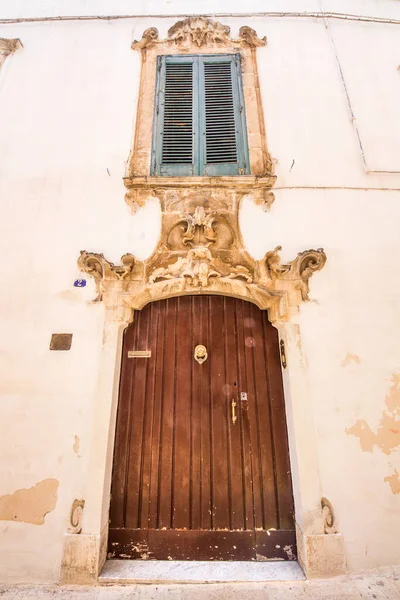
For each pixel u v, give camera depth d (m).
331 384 3.09
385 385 3.10
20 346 3.22
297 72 4.43
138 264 3.48
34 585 2.59
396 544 2.73
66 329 3.27
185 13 4.84
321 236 3.58
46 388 3.08
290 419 3.07
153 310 3.58
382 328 3.27
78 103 4.27
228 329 3.51
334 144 4.02
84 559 2.64
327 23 4.74
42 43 4.67
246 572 2.72
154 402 3.28
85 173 3.89
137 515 3.00
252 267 3.46
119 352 3.32
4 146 4.05
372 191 3.79
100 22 4.78
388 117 4.21
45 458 2.90
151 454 3.14
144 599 2.44
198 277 3.41
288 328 3.25
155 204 3.72
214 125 4.23
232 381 3.34
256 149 4.01
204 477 3.09
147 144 4.06
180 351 3.44
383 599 2.43
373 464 2.90
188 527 2.97
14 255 3.54
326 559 2.65
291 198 3.74
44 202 3.77
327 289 3.38
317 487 2.82
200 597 2.46
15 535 2.73
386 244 3.58
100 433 2.95
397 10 4.90
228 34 4.66
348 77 4.42
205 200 3.72
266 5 4.86
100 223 3.66
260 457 3.13
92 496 2.79
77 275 3.46
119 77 4.43
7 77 4.44
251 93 4.34
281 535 2.94
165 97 4.36
